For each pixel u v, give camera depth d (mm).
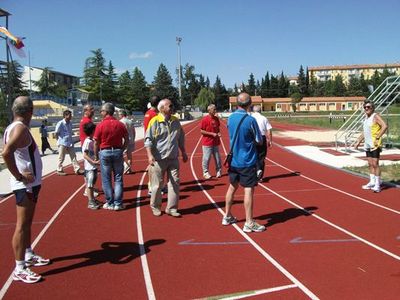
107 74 100375
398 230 6992
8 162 4797
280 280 5070
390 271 5285
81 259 5926
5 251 6344
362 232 6918
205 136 12109
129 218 8047
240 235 6867
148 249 6285
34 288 5000
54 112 55812
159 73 112125
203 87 134000
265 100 127250
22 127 4871
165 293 4797
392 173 12125
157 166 8016
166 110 7875
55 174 13930
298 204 8953
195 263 5691
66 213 8508
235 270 5414
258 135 6844
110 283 5102
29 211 5141
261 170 9680
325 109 121750
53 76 106812
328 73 167625
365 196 9555
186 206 8922
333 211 8312
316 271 5328
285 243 6438
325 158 16391
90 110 9914
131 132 13562
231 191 7266
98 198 9938
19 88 82812
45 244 6598
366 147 9953
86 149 8672
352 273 5242
